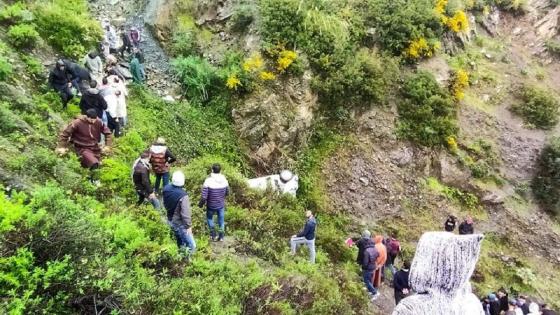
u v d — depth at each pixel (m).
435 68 16.23
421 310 3.01
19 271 4.73
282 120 14.13
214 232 9.53
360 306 10.27
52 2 13.78
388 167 14.91
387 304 11.29
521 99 17.34
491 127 16.56
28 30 11.89
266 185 12.88
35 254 5.12
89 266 5.21
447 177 15.45
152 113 13.18
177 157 12.59
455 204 15.29
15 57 11.27
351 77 14.64
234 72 14.01
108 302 5.29
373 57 15.41
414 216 14.64
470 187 15.58
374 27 15.73
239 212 10.91
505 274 14.37
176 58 14.70
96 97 10.01
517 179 16.12
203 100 14.26
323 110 14.90
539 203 16.09
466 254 3.02
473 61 17.62
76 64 11.37
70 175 8.45
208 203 9.19
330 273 10.42
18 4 12.68
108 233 6.29
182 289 6.21
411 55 15.91
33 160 8.01
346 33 14.99
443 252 3.03
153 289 5.84
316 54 14.48
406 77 15.77
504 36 19.41
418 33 15.88
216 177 9.13
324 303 8.38
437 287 3.05
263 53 14.23
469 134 16.19
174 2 15.32
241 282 7.27
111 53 14.02
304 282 8.62
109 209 8.14
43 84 11.27
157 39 15.15
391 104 15.52
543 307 11.55
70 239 5.26
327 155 14.65
